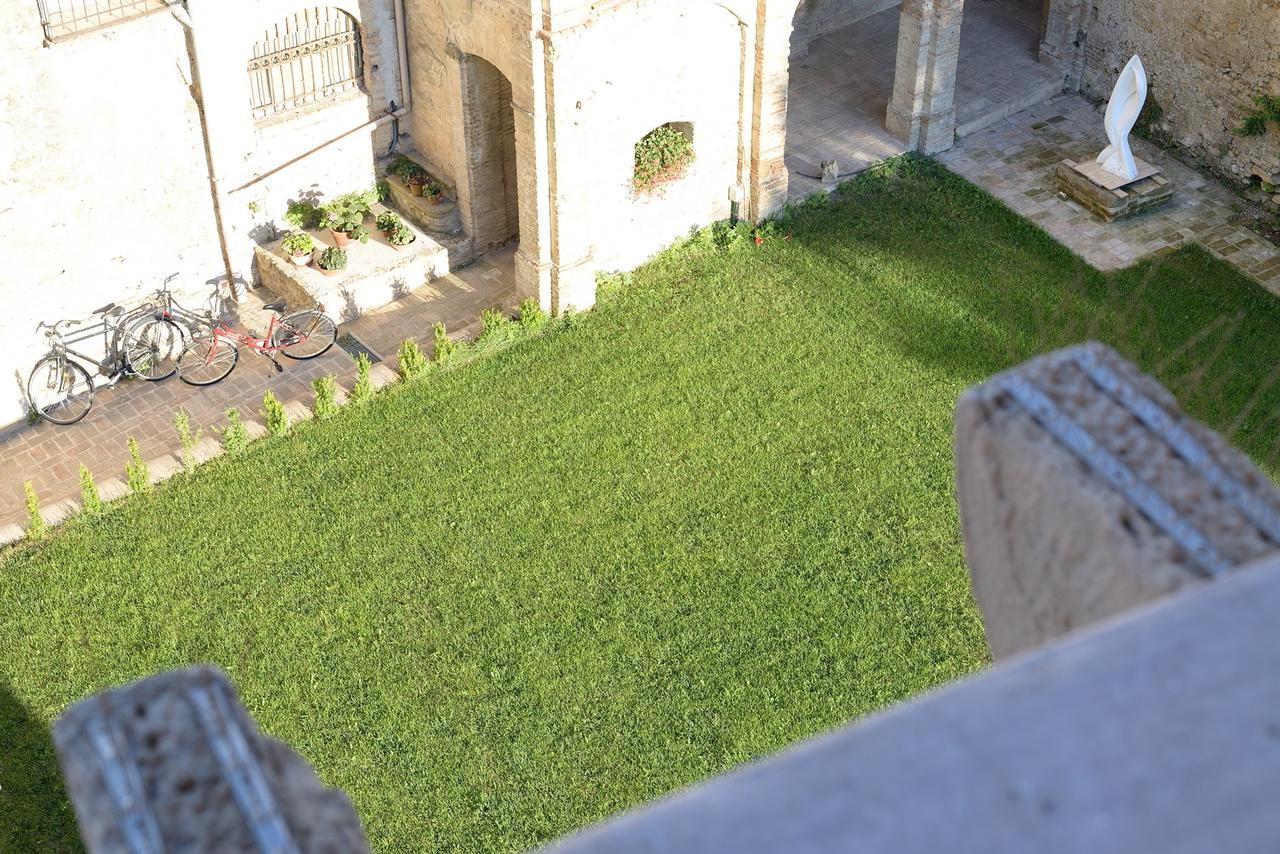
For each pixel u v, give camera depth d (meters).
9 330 25.16
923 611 22.31
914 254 29.70
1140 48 32.81
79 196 25.03
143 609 22.36
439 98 28.36
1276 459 25.25
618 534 23.50
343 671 21.47
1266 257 29.88
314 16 27.20
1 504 24.41
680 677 21.33
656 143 28.16
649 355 27.08
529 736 20.61
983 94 34.06
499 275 29.44
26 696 21.12
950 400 26.16
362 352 27.50
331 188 29.19
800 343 27.39
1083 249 29.97
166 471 24.67
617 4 25.25
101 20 24.08
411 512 23.91
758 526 23.64
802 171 31.92
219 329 26.80
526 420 25.67
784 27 27.78
